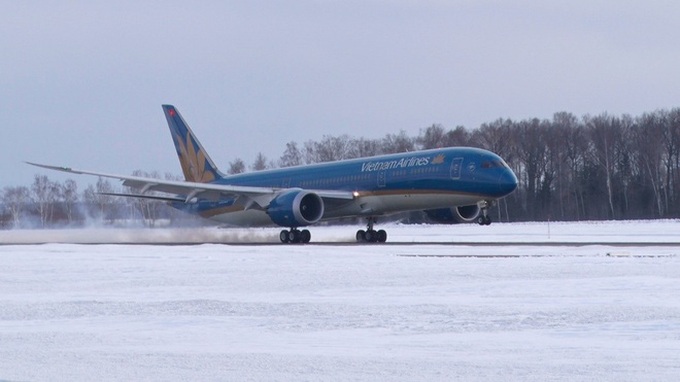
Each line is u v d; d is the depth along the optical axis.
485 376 31.53
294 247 123.25
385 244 131.62
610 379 30.61
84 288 68.44
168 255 108.88
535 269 75.69
